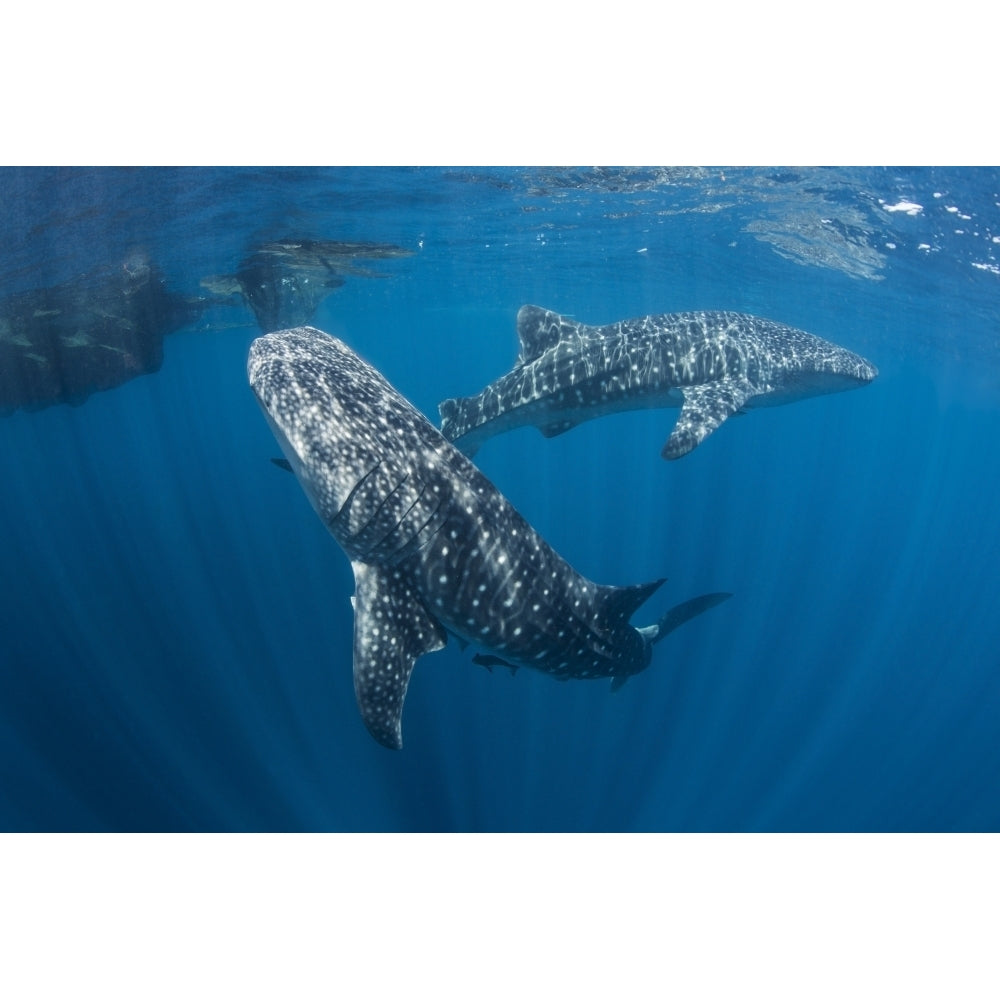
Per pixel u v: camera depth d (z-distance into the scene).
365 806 10.43
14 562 18.62
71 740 11.15
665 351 10.71
